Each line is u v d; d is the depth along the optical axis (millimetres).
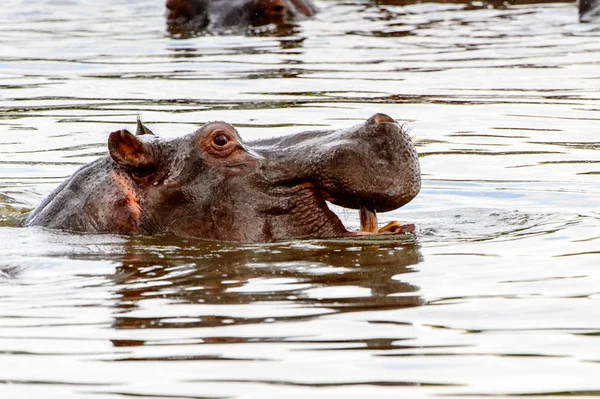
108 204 16156
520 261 13891
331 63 32375
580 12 41344
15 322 11688
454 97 27156
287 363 10297
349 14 42594
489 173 20109
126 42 36875
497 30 38875
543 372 10008
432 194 18766
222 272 13680
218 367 10234
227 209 15672
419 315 11656
